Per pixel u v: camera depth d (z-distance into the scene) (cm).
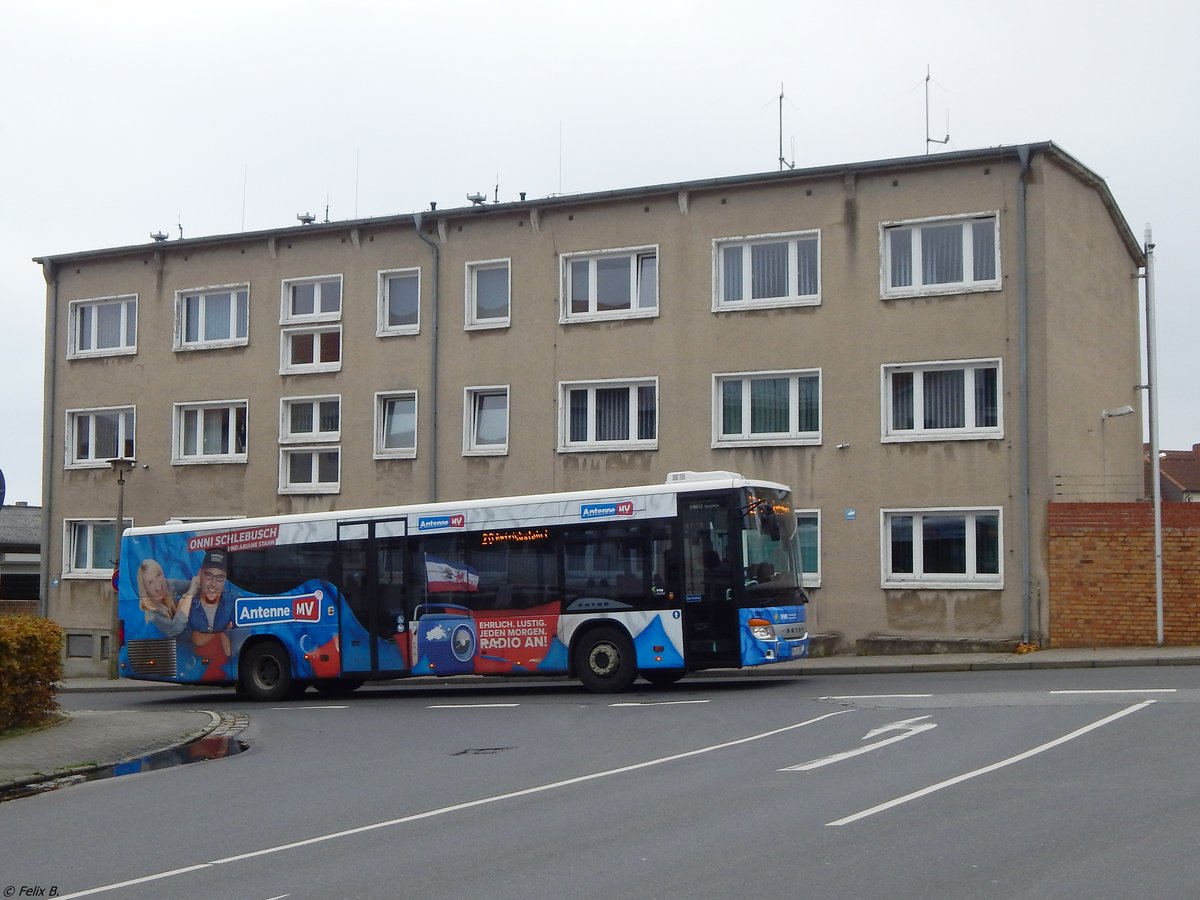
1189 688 1669
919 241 2698
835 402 2728
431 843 960
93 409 3634
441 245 3155
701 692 2017
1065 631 2494
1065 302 2683
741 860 832
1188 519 2417
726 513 2017
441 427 3128
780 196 2803
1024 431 2559
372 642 2253
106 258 3634
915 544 2653
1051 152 2600
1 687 1816
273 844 1005
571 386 2992
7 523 5256
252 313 3409
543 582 2122
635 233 2944
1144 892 713
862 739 1363
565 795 1137
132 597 2498
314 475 3334
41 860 995
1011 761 1164
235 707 2269
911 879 759
